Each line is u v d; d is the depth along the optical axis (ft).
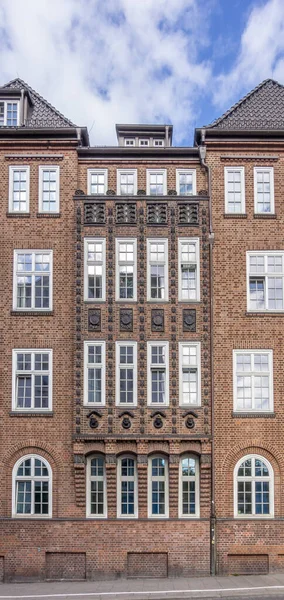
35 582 83.97
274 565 84.89
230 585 78.43
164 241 91.04
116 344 88.63
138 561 85.10
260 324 89.51
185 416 87.35
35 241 91.25
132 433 86.69
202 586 78.23
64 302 90.07
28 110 98.78
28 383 88.99
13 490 86.63
